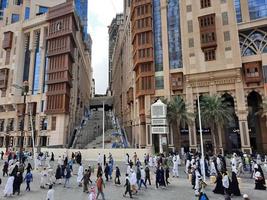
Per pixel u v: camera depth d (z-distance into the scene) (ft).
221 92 151.64
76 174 86.69
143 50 179.11
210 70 153.89
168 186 66.44
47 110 191.72
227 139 160.56
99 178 52.26
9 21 249.96
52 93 194.49
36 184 68.80
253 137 160.15
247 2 159.94
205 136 154.92
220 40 155.63
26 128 196.03
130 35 224.53
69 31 199.21
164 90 168.45
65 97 190.70
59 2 255.50
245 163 90.79
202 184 49.80
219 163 80.12
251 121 161.99
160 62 175.94
